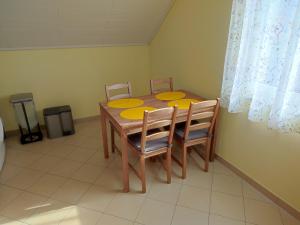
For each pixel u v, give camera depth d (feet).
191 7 8.40
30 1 7.64
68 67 10.89
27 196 6.69
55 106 11.09
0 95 9.87
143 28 10.91
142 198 6.55
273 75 5.45
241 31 6.12
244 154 7.09
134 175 7.55
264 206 6.20
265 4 5.41
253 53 5.89
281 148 5.85
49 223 5.77
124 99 8.20
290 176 5.77
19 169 7.97
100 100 12.23
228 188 6.90
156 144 6.59
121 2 8.86
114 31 10.53
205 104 6.45
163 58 11.26
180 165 7.45
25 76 10.11
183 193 6.72
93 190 6.92
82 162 8.38
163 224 5.69
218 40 7.36
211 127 7.13
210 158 8.21
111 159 8.55
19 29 8.67
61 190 6.93
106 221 5.80
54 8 8.21
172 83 10.00
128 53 12.17
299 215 5.69
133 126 6.12
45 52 10.18
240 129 7.06
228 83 6.77
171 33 10.13
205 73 8.25
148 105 7.54
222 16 7.02
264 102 5.82
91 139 10.16
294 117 5.16
